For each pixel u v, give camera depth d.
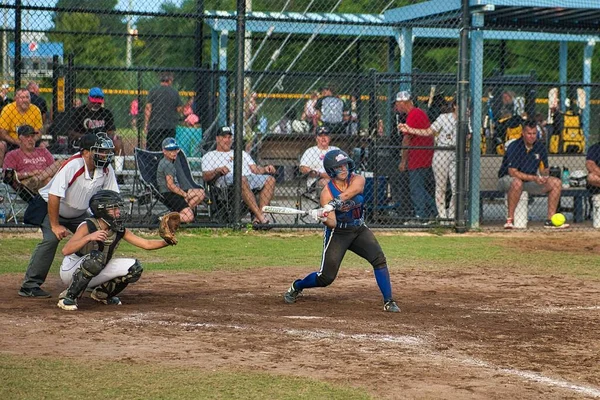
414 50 48.28
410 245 25.36
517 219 29.44
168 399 9.66
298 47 43.19
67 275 15.45
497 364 11.71
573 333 13.91
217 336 13.02
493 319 14.99
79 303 15.74
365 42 39.62
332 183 15.80
